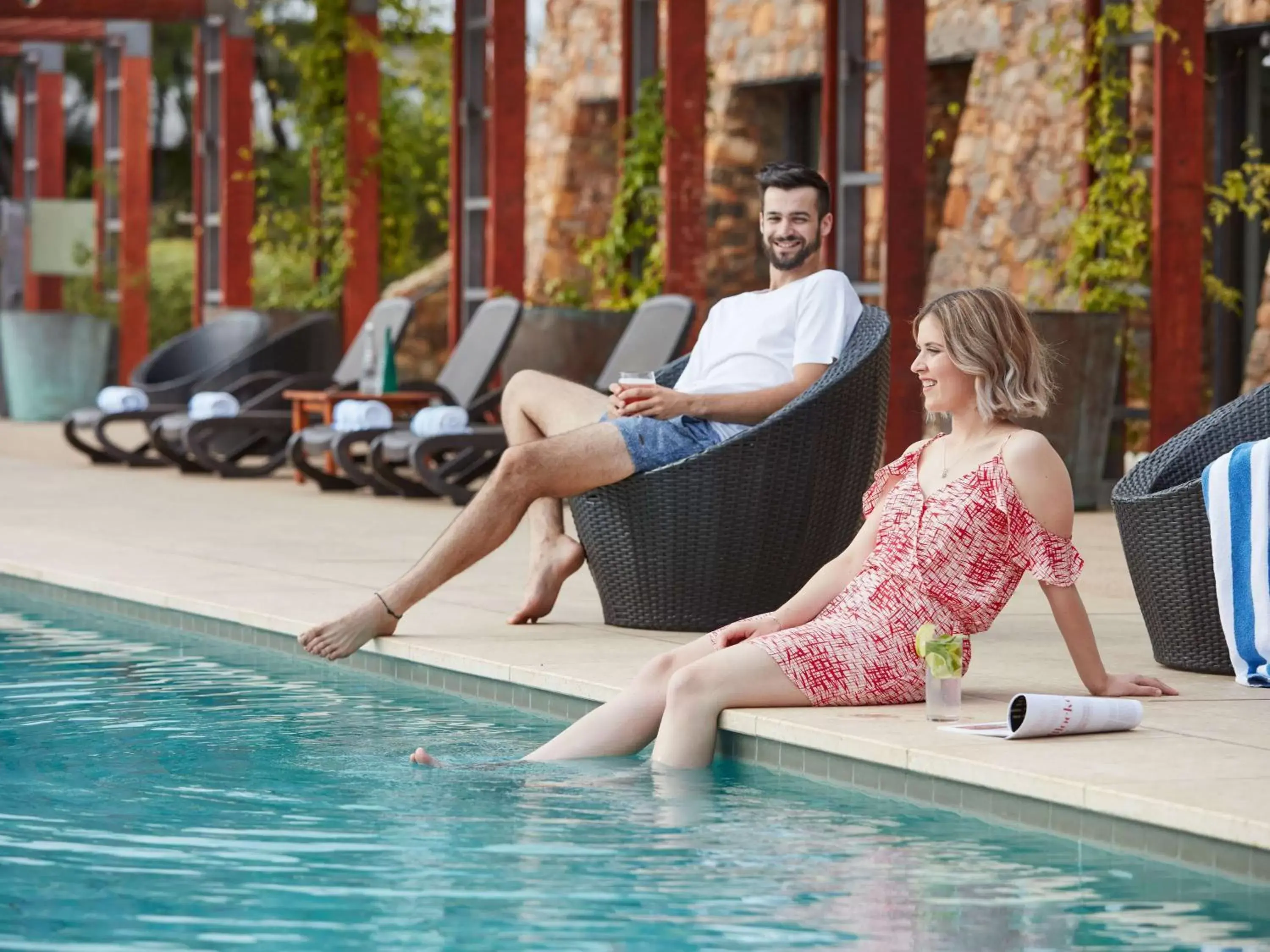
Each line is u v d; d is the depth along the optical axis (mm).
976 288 4562
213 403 13133
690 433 6035
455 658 5438
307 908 3117
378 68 17109
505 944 2934
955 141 16812
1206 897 3199
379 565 7887
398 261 17438
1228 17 13844
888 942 2947
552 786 4113
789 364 6152
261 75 34938
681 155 12438
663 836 3635
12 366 20297
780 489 5965
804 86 18094
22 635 6559
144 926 3016
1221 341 14461
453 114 16203
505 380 12938
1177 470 5555
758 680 4414
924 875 3346
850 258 12703
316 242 17688
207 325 15352
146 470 13820
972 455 4594
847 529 6180
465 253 16328
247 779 4148
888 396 6230
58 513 10234
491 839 3602
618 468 5938
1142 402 12695
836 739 4133
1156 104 11125
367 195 17156
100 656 6066
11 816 3777
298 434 12133
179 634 6613
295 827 3697
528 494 5832
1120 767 3779
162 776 4188
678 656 4586
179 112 39906
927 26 16062
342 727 4848
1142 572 5387
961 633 4594
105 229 24219
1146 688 4750
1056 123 14648
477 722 4941
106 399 14047
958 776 3855
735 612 6055
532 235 20562
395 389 12102
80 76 39750
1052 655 5582
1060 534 4535
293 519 10109
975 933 2992
